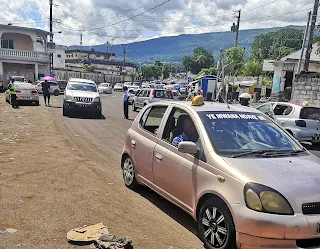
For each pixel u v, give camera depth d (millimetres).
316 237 3305
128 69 110750
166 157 4754
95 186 5805
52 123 13648
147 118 5770
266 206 3336
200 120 4582
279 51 61406
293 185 3484
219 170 3840
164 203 5340
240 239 3410
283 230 3246
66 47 66500
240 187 3531
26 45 41375
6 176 5902
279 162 3965
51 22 42531
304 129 11016
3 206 4570
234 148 4203
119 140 10914
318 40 23328
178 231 4352
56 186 5582
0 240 3662
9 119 13828
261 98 32688
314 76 20156
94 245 3639
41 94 35281
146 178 5320
